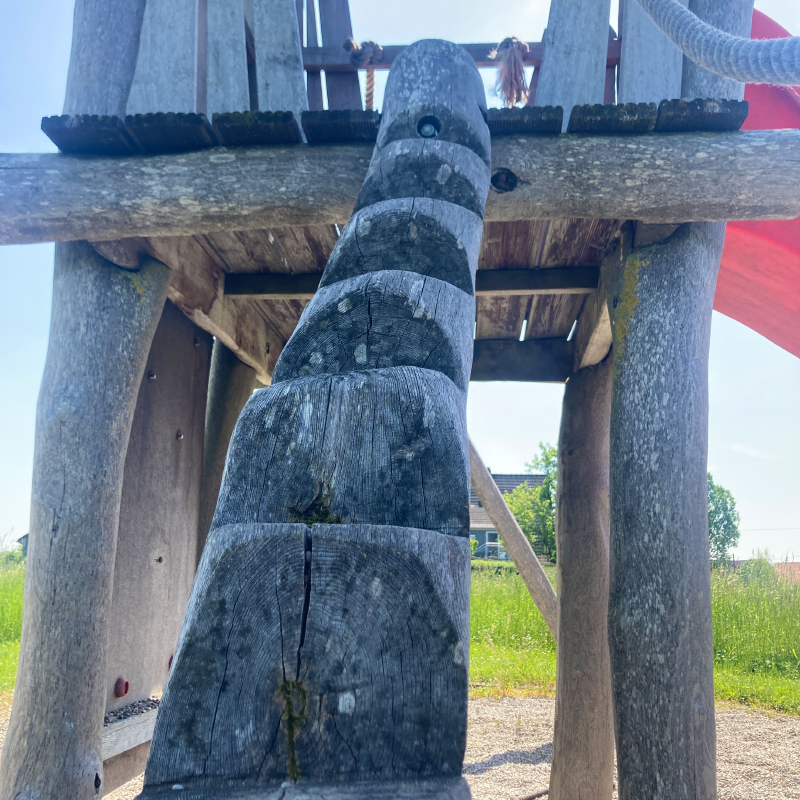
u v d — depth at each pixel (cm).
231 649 71
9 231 222
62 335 228
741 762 416
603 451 314
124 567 274
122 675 271
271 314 379
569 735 278
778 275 382
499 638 775
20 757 191
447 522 85
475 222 146
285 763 67
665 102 206
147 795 65
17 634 714
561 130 219
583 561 300
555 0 235
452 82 178
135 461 282
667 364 211
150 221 224
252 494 86
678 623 187
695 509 197
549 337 382
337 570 74
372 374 95
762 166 209
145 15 241
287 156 221
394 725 70
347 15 307
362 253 132
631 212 217
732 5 233
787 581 838
